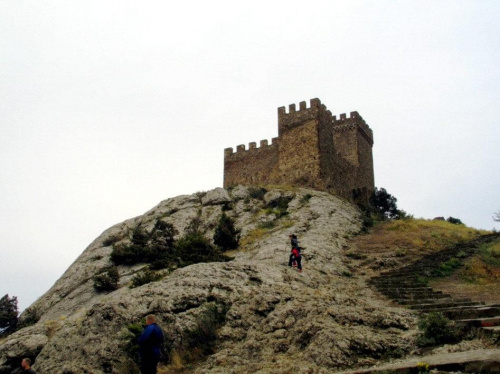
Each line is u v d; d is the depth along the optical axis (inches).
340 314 681.0
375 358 570.9
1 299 1558.8
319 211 1752.0
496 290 924.6
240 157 2470.5
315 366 573.6
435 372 426.6
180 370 673.6
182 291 852.0
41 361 821.9
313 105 2199.8
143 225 1921.8
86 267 1608.0
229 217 1802.4
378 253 1341.0
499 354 428.1
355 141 2487.7
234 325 768.3
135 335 752.3
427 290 937.5
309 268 1131.3
